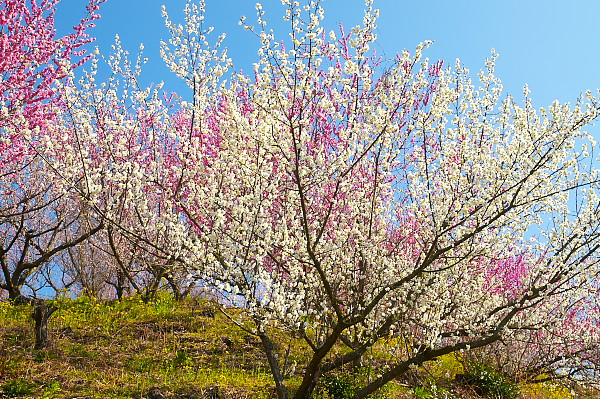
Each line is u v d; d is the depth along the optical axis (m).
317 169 6.36
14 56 8.25
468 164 6.85
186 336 10.35
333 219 7.21
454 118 6.18
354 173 7.09
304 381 6.97
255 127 6.16
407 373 9.63
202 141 7.68
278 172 7.01
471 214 6.16
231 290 6.25
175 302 12.62
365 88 5.77
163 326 10.83
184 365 8.95
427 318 7.43
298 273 6.61
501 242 7.72
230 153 6.59
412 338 8.21
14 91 8.30
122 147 7.15
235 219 6.52
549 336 10.27
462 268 7.95
